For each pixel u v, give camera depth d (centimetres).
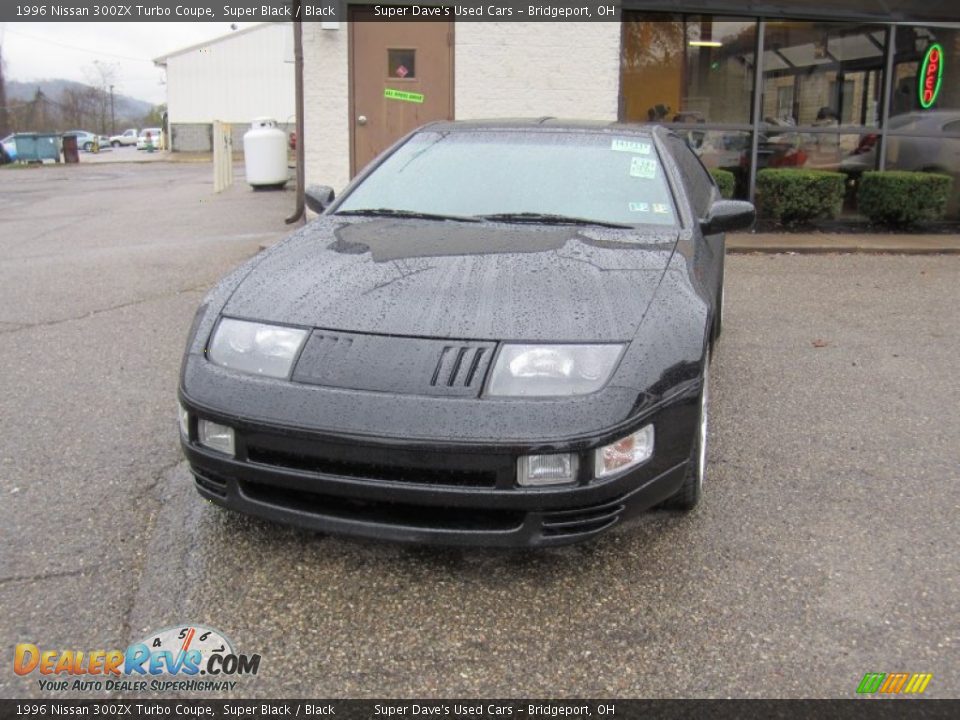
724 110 1083
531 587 291
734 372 532
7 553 301
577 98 1009
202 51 4291
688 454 298
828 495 362
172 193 1667
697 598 286
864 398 486
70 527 320
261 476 274
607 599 285
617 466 271
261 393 275
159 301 672
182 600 278
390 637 263
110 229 1087
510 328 280
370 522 270
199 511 334
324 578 292
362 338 280
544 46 996
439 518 270
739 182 1104
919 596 288
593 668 252
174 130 4353
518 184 402
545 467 261
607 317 289
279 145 1648
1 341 558
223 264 824
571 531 271
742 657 257
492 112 1005
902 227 1102
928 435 432
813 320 667
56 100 8106
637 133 444
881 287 789
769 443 418
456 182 408
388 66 984
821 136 1113
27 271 789
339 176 997
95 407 443
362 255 333
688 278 330
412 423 260
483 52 990
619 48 1005
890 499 359
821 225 1114
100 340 564
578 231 364
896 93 1120
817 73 1095
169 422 425
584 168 411
